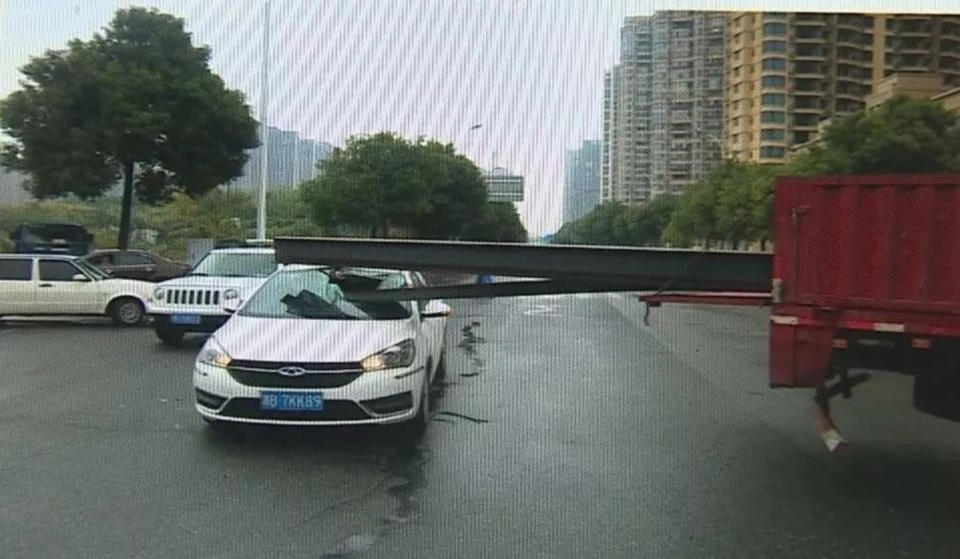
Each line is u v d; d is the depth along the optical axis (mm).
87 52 23734
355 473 5809
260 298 7898
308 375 6395
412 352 6836
